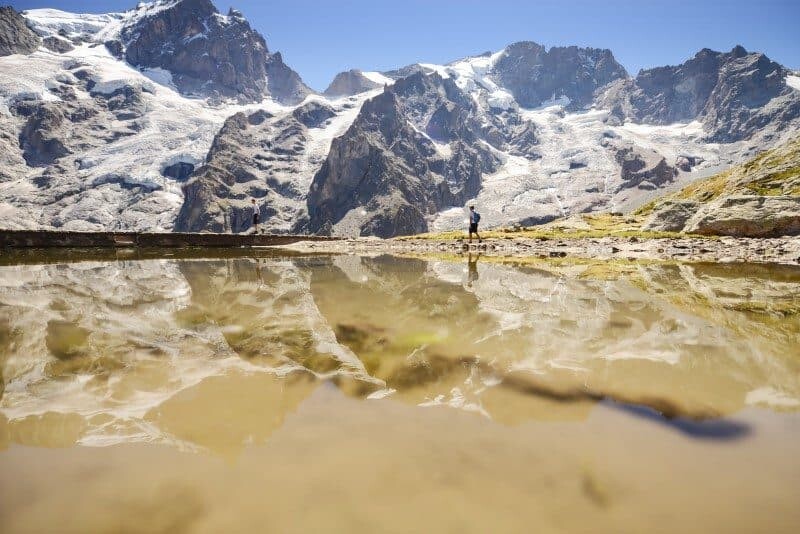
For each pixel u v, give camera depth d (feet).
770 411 8.33
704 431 7.52
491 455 6.65
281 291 25.40
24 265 43.91
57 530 4.94
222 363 11.20
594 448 6.89
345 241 105.09
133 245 78.74
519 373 10.50
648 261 48.21
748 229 77.25
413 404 8.60
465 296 23.39
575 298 22.35
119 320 16.56
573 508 5.43
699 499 5.64
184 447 6.79
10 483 5.79
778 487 5.89
